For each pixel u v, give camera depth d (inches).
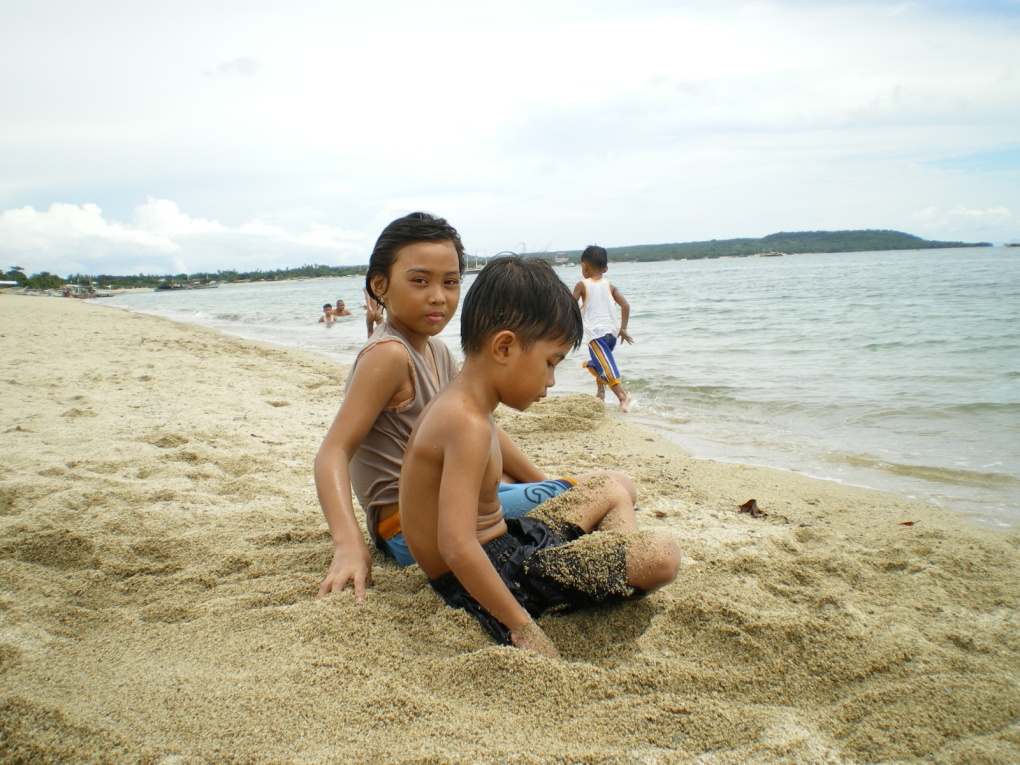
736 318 612.1
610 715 61.7
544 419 219.0
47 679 64.6
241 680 64.9
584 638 79.5
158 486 131.0
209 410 212.5
